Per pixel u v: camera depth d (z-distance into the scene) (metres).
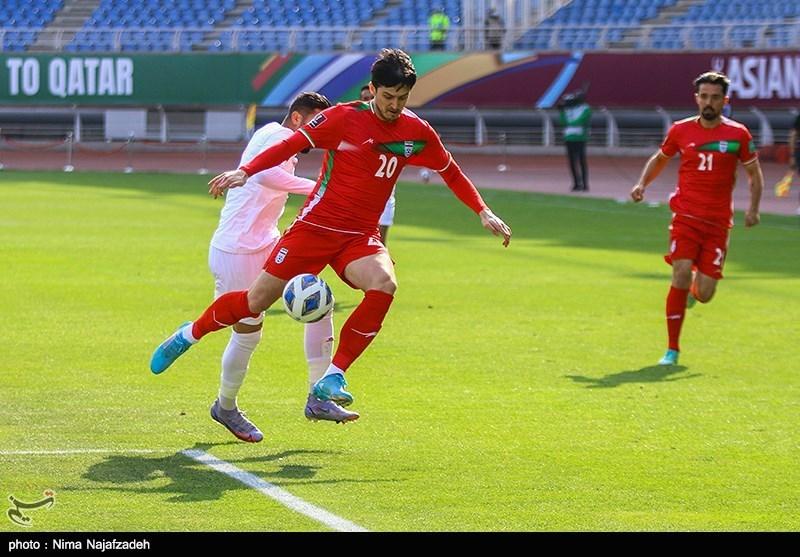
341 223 26.17
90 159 144.88
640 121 142.00
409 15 155.62
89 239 71.88
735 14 146.12
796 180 121.38
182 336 27.34
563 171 134.75
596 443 28.16
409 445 27.72
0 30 145.88
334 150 26.05
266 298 26.41
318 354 27.84
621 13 150.50
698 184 39.00
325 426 29.45
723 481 25.05
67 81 145.12
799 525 22.08
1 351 38.34
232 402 27.50
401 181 127.50
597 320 46.53
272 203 28.19
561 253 68.50
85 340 40.47
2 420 29.27
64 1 161.25
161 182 119.81
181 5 160.12
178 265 60.97
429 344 41.12
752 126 135.50
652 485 24.67
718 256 39.28
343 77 140.88
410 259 65.00
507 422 30.16
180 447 27.06
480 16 148.25
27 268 58.84
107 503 22.64
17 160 142.25
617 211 95.31
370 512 22.47
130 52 144.25
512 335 43.12
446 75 139.75
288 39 149.38
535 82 138.25
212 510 22.38
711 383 35.47
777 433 29.38
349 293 52.75
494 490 24.12
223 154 148.50
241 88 142.88
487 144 146.25
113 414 30.12
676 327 38.69
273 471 25.23
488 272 60.12
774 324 46.09
